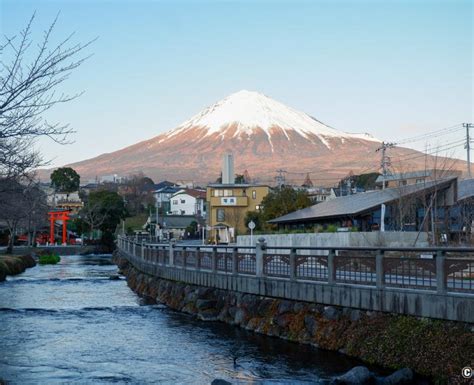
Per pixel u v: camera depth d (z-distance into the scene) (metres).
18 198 28.06
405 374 13.33
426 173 51.62
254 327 20.89
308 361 16.22
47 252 84.31
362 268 16.23
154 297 32.91
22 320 25.52
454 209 38.31
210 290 25.73
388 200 36.19
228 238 84.62
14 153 13.91
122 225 109.50
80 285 42.72
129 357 17.98
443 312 13.61
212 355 17.86
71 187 131.38
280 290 19.72
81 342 20.39
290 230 43.66
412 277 14.98
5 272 49.12
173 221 117.81
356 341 16.03
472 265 13.22
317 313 18.27
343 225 39.41
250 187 89.31
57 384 14.94
